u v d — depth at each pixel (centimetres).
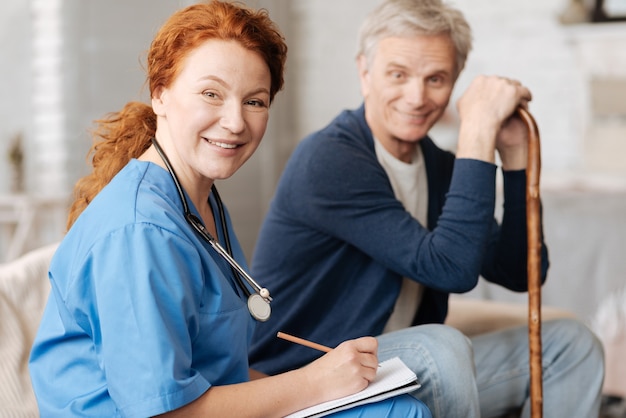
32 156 419
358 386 125
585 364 181
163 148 131
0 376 169
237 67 123
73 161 414
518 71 492
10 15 414
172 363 111
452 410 151
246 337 135
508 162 183
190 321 118
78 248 121
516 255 189
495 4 494
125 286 113
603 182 438
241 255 151
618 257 291
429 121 181
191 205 130
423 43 175
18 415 163
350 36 539
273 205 183
